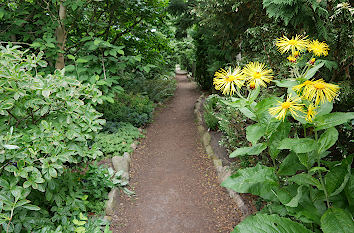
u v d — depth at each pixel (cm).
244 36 352
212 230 272
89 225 252
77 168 325
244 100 149
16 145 189
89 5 479
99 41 351
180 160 452
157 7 580
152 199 337
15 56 215
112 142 449
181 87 1188
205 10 367
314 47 151
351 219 123
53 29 401
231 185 162
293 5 213
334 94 119
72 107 223
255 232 126
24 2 408
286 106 125
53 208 247
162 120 681
